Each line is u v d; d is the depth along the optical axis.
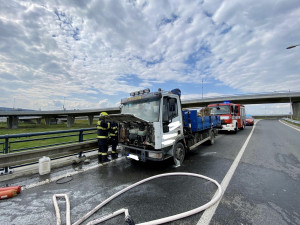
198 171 4.29
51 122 70.69
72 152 5.12
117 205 2.74
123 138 4.90
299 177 3.83
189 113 5.83
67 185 3.54
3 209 2.67
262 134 11.63
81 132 5.54
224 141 8.89
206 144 8.02
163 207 2.64
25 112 49.31
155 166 4.79
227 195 3.00
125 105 5.15
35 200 2.94
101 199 2.96
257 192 3.12
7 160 3.82
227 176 3.92
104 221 2.31
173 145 4.58
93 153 5.98
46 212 2.58
